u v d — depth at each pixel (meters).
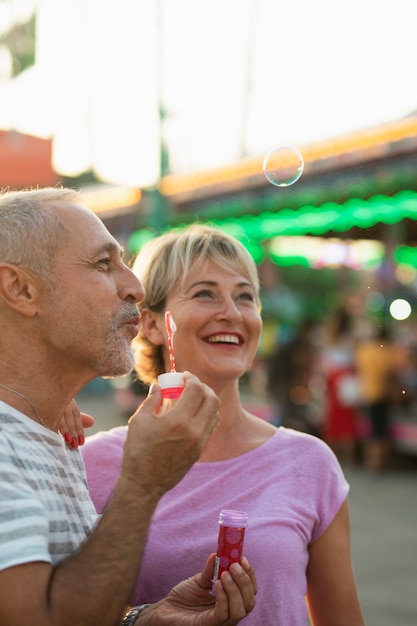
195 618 1.42
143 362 2.05
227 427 1.85
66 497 1.35
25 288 1.33
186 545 1.70
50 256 1.34
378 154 7.04
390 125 6.96
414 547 5.38
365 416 8.34
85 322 1.34
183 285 1.89
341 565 1.76
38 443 1.32
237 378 1.88
